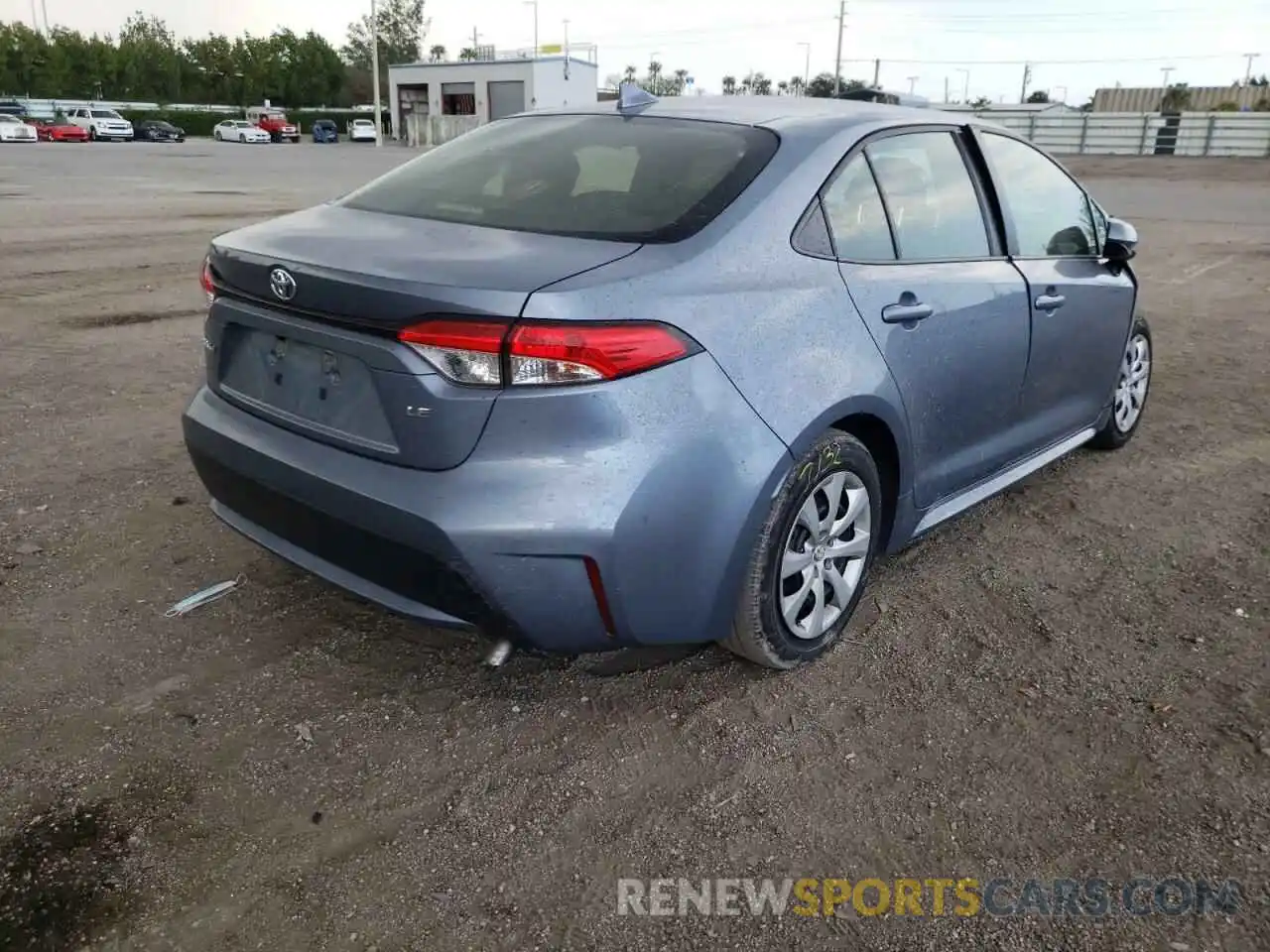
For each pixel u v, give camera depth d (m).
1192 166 34.84
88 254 10.77
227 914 2.18
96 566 3.67
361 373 2.55
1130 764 2.72
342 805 2.51
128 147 44.31
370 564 2.61
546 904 2.22
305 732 2.78
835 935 2.17
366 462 2.56
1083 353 4.31
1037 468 4.26
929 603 3.58
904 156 3.39
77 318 7.68
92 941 2.10
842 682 3.07
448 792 2.56
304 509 2.69
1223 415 5.91
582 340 2.35
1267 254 13.01
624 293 2.45
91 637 3.21
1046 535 4.18
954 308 3.35
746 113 3.32
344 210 3.13
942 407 3.38
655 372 2.46
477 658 3.15
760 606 2.84
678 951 2.12
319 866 2.32
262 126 60.78
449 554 2.41
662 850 2.39
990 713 2.93
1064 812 2.53
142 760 2.65
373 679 3.04
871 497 3.14
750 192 2.86
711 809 2.52
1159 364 7.12
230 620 3.34
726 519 2.61
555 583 2.45
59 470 4.57
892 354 3.07
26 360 6.42
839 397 2.83
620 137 3.24
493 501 2.38
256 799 2.53
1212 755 2.76
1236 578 3.81
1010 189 3.88
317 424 2.69
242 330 2.92
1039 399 4.06
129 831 2.40
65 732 2.75
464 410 2.37
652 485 2.46
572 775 2.63
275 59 89.38
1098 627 3.44
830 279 2.93
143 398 5.71
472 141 3.58
